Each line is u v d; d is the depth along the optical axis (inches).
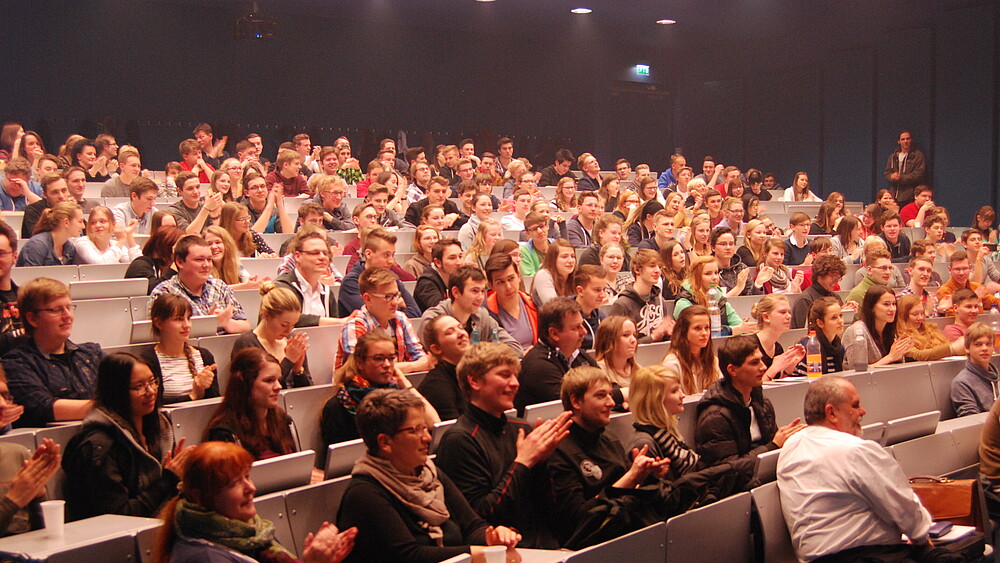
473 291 211.5
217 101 634.8
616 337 199.6
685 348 213.5
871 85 660.1
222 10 634.8
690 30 722.2
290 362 190.2
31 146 422.3
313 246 235.9
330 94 674.2
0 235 191.8
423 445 136.4
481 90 729.6
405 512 135.0
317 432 176.1
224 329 213.9
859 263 393.7
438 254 251.0
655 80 796.6
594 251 302.7
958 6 597.0
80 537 119.6
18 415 143.3
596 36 738.8
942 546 161.5
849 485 159.6
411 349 209.2
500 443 154.2
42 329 162.9
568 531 151.9
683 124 801.6
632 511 149.5
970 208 593.6
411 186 443.5
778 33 724.7
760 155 745.0
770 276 320.5
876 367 246.8
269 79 652.1
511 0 634.8
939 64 608.7
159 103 616.1
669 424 173.0
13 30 571.8
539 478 154.3
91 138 591.8
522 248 309.3
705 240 336.5
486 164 528.7
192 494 117.8
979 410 241.3
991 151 583.2
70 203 270.5
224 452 118.6
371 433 135.6
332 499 139.8
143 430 150.3
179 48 621.6
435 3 639.1
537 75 749.9
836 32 683.4
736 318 279.0
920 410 242.1
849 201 677.3
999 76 583.2
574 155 763.4
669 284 286.2
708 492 164.6
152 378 147.5
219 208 319.6
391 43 695.1
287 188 405.4
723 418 182.9
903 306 260.1
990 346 241.8
